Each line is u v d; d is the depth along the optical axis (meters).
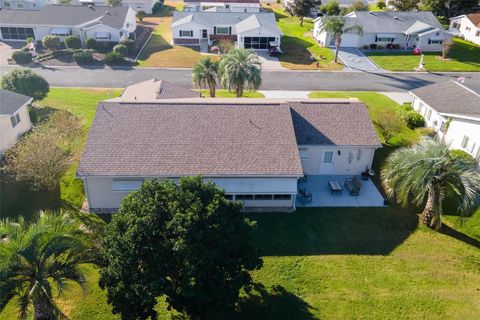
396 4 106.12
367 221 33.53
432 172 30.06
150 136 34.75
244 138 35.03
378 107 56.75
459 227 33.12
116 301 21.23
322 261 29.12
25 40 85.38
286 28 100.38
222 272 21.86
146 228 21.44
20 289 19.97
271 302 25.70
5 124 41.88
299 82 66.75
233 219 23.47
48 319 21.28
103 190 33.44
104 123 35.50
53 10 86.75
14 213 33.91
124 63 73.62
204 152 33.88
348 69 73.50
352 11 95.69
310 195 35.34
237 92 52.66
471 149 42.78
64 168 36.22
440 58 79.88
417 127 50.91
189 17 86.81
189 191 23.23
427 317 24.94
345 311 25.22
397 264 29.03
